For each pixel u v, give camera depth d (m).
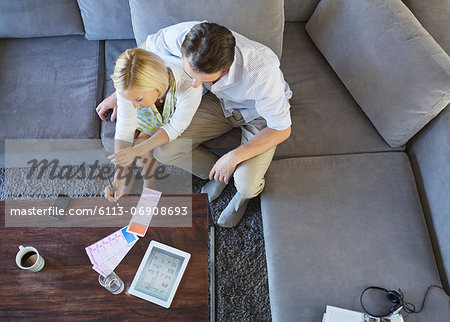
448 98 1.37
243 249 1.75
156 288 1.20
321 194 1.48
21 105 1.63
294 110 1.65
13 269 1.23
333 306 1.28
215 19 1.49
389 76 1.45
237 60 1.28
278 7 1.50
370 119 1.58
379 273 1.34
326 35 1.66
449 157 1.37
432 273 1.35
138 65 1.17
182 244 1.28
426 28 1.58
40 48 1.79
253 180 1.47
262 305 1.64
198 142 1.66
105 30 1.75
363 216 1.44
